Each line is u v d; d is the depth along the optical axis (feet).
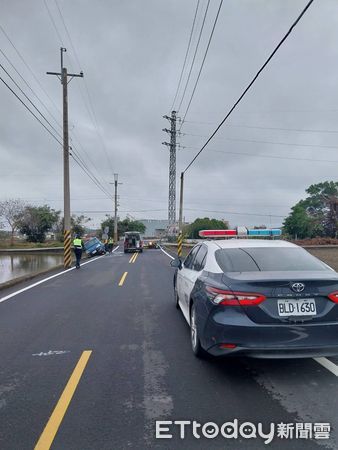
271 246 19.62
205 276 17.99
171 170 153.48
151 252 143.95
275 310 14.73
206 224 284.00
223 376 15.90
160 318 26.55
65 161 80.02
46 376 16.07
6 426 12.00
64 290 40.52
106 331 23.17
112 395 14.17
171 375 16.07
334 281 15.17
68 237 75.77
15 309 30.19
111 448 10.81
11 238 202.90
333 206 245.04
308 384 15.03
